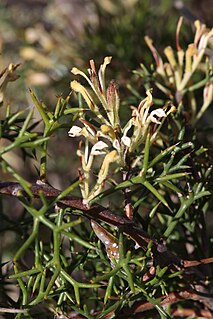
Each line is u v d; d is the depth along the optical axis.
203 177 0.50
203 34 0.56
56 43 0.85
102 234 0.46
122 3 0.85
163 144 0.53
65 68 0.84
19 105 0.84
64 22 0.91
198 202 0.52
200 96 0.66
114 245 0.46
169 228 0.49
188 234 0.55
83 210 0.46
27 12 0.99
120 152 0.46
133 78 0.71
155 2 0.91
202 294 0.51
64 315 0.49
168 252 0.48
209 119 0.69
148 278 0.48
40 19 0.96
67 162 0.86
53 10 0.93
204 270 0.53
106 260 0.48
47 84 0.82
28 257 0.60
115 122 0.46
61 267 0.46
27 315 0.46
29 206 0.43
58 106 0.45
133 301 0.48
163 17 0.86
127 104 0.63
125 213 0.47
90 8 0.90
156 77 0.60
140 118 0.46
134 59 0.76
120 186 0.45
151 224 0.55
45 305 0.52
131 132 0.50
